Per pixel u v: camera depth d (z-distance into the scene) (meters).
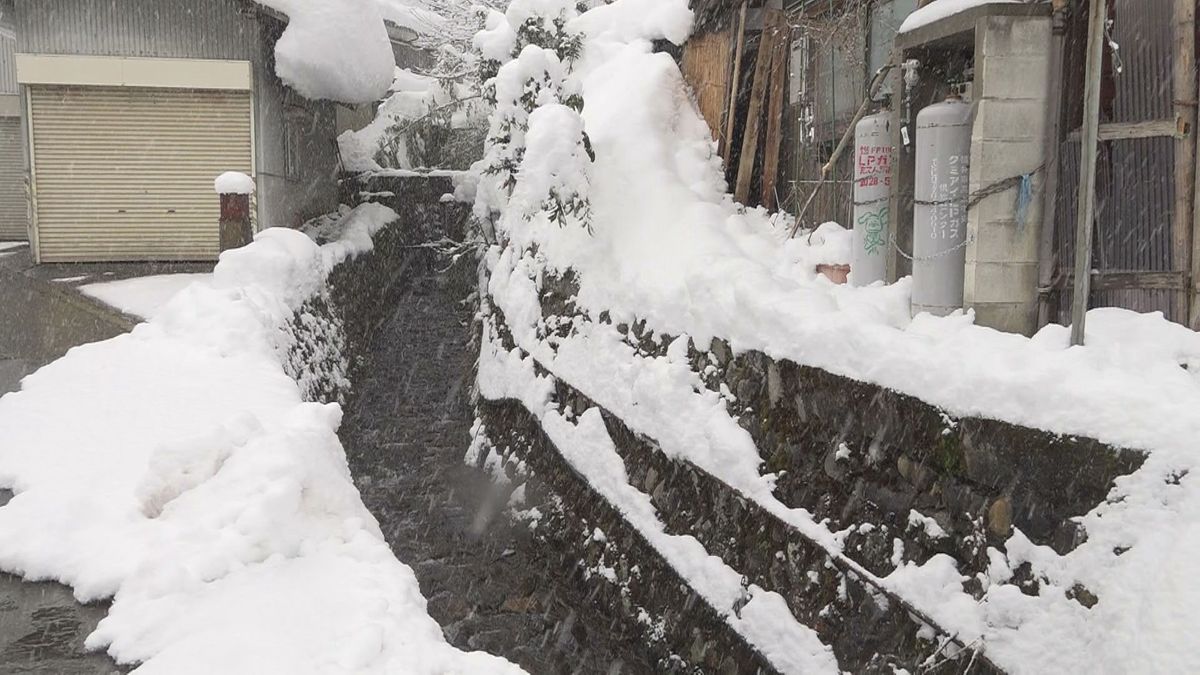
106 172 14.77
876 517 5.31
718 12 11.30
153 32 14.40
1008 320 5.71
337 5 15.55
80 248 14.89
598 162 10.84
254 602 4.07
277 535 4.58
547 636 8.05
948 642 4.46
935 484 4.93
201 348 8.60
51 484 5.45
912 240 7.04
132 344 8.92
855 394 5.50
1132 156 5.21
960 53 6.84
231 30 14.56
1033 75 5.58
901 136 6.88
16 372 11.78
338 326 12.93
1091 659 3.66
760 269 7.32
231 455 5.18
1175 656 3.23
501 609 8.55
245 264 10.72
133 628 3.94
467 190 19.41
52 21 14.24
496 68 13.44
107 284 12.87
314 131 17.78
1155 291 5.12
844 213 9.17
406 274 18.92
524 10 13.06
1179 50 4.87
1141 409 3.87
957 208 5.96
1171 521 3.57
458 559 9.59
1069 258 5.59
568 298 10.12
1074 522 4.02
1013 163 5.61
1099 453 3.93
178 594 4.16
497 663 3.68
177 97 14.75
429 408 13.58
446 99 21.16
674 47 12.95
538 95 11.26
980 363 4.72
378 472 11.85
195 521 4.70
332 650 3.65
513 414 11.26
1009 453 4.38
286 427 5.59
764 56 10.55
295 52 14.52
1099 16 4.52
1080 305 4.63
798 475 6.05
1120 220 5.29
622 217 10.15
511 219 13.22
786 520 5.91
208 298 9.41
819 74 9.84
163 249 15.02
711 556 6.70
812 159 10.02
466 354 14.77
